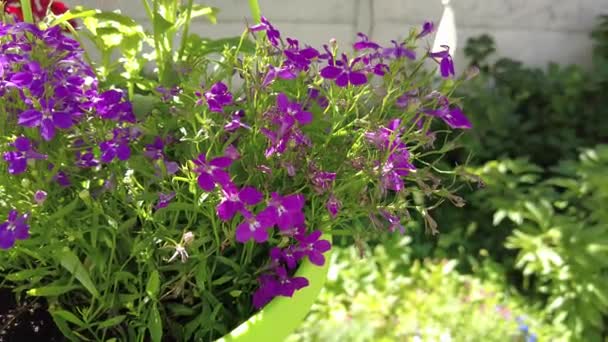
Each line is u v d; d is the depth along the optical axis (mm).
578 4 1090
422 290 808
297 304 246
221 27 974
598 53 1062
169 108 272
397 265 847
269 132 239
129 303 248
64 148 257
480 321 743
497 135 972
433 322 750
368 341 716
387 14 1005
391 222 256
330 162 267
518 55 1098
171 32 308
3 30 243
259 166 242
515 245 818
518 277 863
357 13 1001
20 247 253
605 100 1000
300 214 232
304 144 249
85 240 261
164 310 261
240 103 268
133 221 250
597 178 823
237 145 269
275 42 268
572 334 757
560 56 1109
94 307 263
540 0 1077
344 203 264
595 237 787
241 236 226
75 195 264
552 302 793
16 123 258
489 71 1073
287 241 249
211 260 269
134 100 264
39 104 231
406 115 265
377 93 259
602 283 759
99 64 331
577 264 779
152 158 257
